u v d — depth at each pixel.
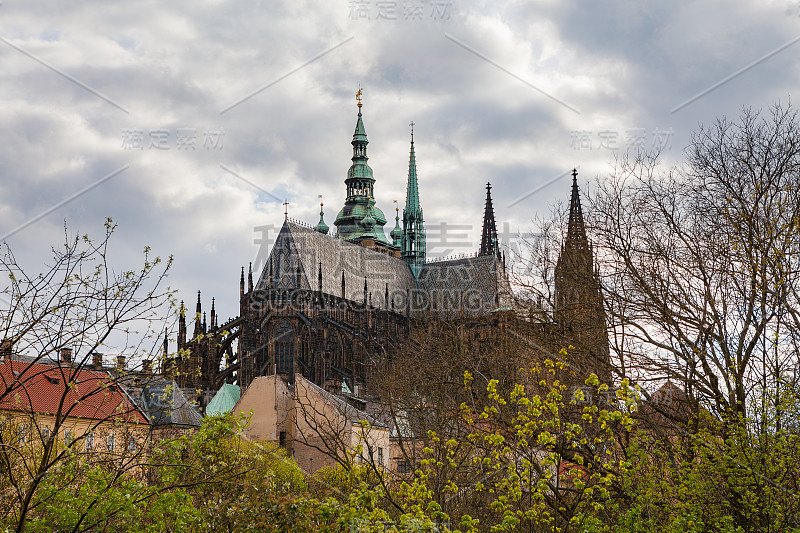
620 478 30.53
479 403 36.03
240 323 159.75
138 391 31.89
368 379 129.75
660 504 28.98
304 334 160.25
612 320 38.22
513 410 30.66
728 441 28.72
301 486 39.44
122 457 28.20
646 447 30.95
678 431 33.69
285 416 101.19
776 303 32.81
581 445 31.09
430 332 91.25
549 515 27.92
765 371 32.28
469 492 34.34
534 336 41.53
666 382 38.09
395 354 138.50
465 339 74.00
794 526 27.89
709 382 33.88
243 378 156.12
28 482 27.58
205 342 151.00
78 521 26.75
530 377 33.41
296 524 25.56
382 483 28.88
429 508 26.72
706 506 28.80
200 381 144.75
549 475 27.14
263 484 27.55
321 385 149.25
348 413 95.38
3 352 26.58
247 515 26.33
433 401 50.16
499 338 59.81
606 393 31.39
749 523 28.91
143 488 27.83
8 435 30.27
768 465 28.06
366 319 168.38
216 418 28.69
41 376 71.62
